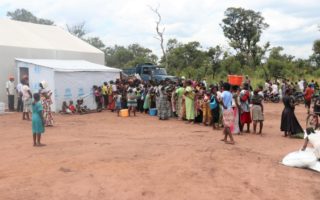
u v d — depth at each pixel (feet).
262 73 159.74
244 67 169.99
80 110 70.59
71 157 32.50
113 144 38.58
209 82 147.54
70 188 24.45
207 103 54.85
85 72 74.23
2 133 47.62
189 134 46.37
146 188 24.38
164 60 172.04
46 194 23.47
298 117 67.46
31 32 92.22
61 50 88.33
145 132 48.37
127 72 106.83
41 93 53.26
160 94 62.03
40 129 38.42
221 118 51.37
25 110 61.05
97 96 74.23
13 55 78.28
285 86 97.40
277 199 23.04
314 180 27.20
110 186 24.79
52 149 36.37
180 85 64.08
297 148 38.24
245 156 33.22
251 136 45.62
